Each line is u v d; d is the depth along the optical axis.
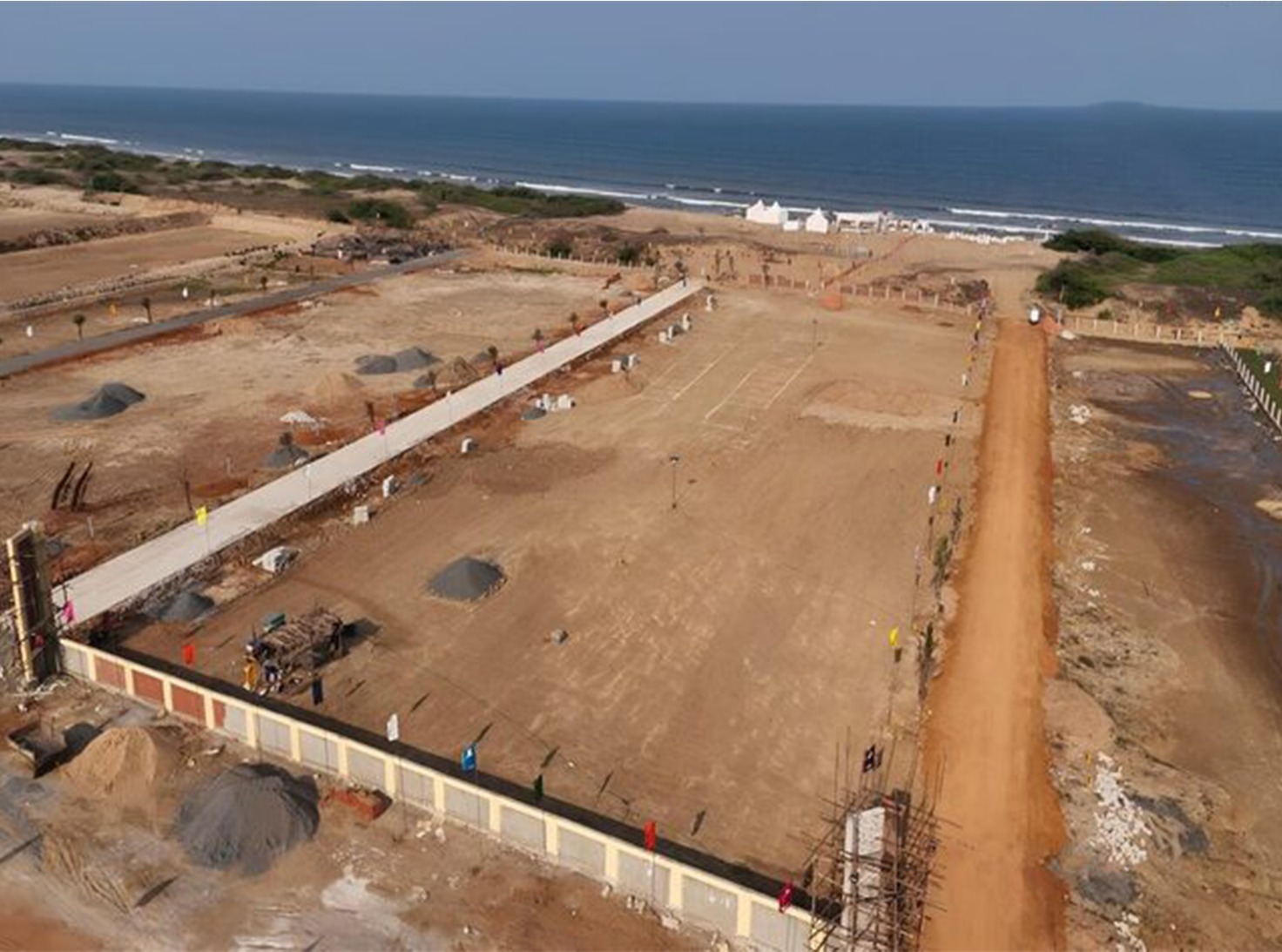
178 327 59.12
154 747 23.38
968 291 76.12
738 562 34.41
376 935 19.28
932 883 20.83
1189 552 36.75
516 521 36.84
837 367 56.72
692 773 24.03
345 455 41.50
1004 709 26.73
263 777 22.23
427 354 54.44
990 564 34.78
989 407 51.06
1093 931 19.94
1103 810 23.27
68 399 47.31
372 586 32.06
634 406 49.56
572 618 30.66
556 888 20.50
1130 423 50.47
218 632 29.23
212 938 19.11
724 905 19.33
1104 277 80.31
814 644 29.66
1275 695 28.41
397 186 129.12
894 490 40.72
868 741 25.31
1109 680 28.61
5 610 28.70
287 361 54.34
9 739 24.02
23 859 20.81
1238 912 20.67
